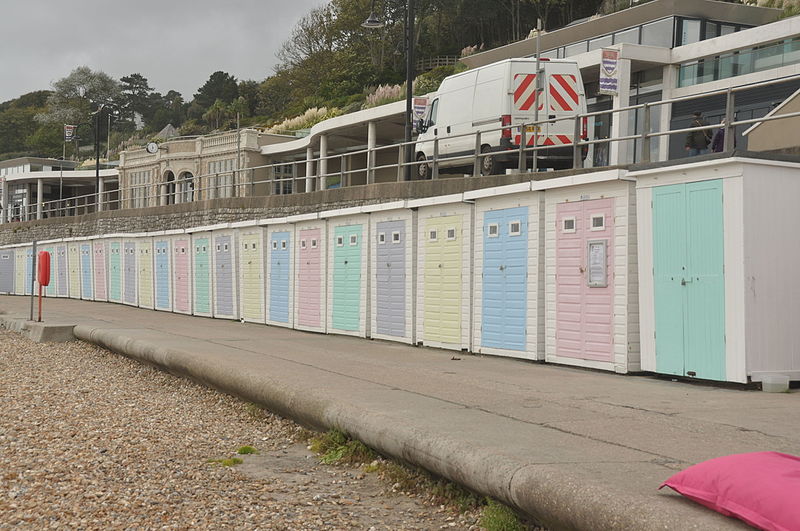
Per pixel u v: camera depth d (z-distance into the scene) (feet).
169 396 37.60
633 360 36.99
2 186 250.98
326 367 36.60
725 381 32.63
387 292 55.93
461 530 17.80
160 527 18.13
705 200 33.58
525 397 28.12
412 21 77.46
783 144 36.96
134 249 106.93
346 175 81.76
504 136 61.93
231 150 172.14
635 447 19.12
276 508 19.65
